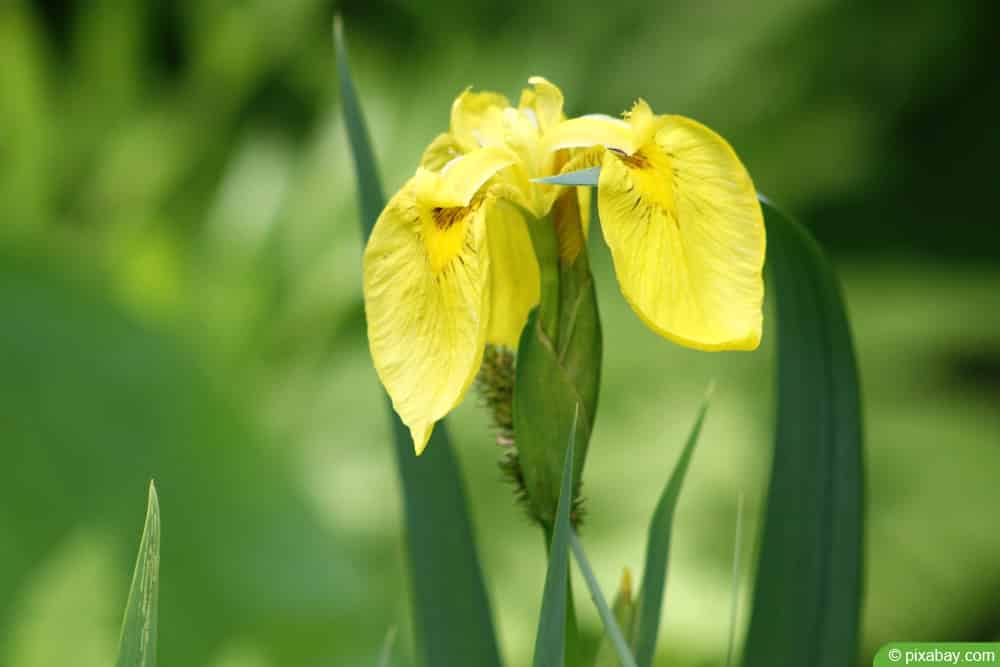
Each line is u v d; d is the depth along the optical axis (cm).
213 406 172
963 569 270
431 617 113
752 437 266
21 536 151
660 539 111
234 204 278
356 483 248
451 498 113
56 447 162
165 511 160
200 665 152
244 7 307
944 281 335
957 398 306
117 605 133
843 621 111
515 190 108
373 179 114
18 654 124
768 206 109
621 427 272
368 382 269
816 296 111
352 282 270
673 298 106
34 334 169
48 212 267
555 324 109
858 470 111
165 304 231
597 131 108
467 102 111
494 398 111
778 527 112
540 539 249
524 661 233
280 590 158
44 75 289
